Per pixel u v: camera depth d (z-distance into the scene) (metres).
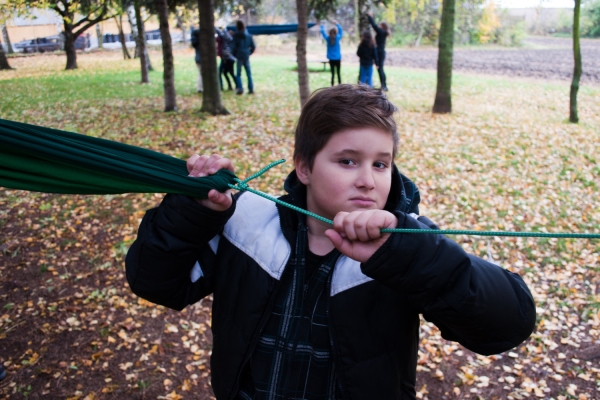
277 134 9.43
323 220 1.16
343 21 31.50
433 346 4.23
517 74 17.56
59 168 1.19
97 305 4.77
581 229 5.91
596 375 3.86
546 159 8.00
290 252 1.37
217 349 1.42
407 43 31.80
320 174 1.27
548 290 4.86
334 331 1.29
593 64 19.39
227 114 11.24
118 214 6.48
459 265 1.13
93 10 23.53
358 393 1.26
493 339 1.20
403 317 1.29
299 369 1.32
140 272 1.37
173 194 1.32
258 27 16.58
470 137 9.12
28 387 3.84
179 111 11.72
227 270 1.42
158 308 4.71
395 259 1.09
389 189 1.29
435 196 6.74
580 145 8.62
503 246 5.58
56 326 4.49
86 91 15.85
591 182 7.15
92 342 4.29
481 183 7.12
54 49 39.06
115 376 3.95
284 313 1.35
